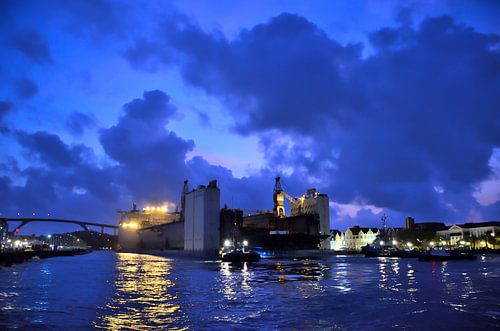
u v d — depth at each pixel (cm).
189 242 16712
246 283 4912
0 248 12244
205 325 2539
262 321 2636
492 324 2494
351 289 4153
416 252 12694
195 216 16188
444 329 2378
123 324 2583
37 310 3081
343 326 2475
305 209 19862
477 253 15062
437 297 3550
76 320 2711
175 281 5288
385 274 5966
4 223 17888
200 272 6938
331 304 3234
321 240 17950
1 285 4903
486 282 4734
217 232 15488
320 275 5900
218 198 15750
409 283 4669
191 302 3438
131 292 4147
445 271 6481
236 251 11544
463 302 3275
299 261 10681
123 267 8800
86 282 5266
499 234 17425
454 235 18488
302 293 3900
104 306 3259
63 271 7469
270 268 7744
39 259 13350
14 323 2622
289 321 2625
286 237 16250
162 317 2794
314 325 2508
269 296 3734
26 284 5019
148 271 7375
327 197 19400
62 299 3666
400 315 2766
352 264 8912
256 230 16538
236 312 2948
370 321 2595
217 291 4162
